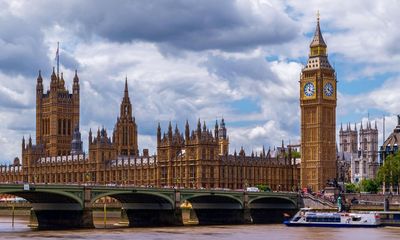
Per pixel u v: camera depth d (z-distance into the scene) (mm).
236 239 178750
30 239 174250
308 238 182375
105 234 192625
